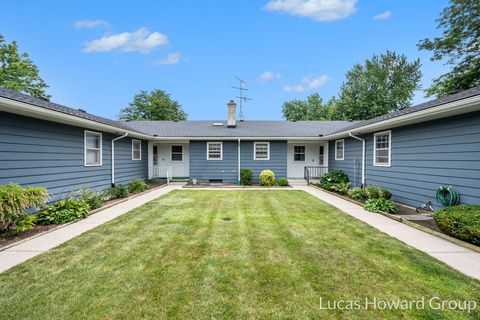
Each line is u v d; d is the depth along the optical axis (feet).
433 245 12.58
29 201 13.57
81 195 21.15
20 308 7.32
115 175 30.48
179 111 113.91
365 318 6.99
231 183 40.98
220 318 6.94
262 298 7.89
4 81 57.47
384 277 9.28
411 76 94.07
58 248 12.01
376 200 21.13
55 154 20.25
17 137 16.72
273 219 17.79
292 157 46.98
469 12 40.63
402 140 22.85
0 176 15.52
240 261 10.59
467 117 16.24
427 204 19.56
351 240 13.33
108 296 7.95
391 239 13.44
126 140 33.78
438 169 18.65
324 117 106.42
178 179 45.85
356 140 32.22
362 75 92.48
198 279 9.04
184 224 16.37
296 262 10.53
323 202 24.54
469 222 12.20
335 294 8.15
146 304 7.55
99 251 11.65
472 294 8.16
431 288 8.52
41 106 16.15
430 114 17.16
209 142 41.04
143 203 23.88
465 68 43.55
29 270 9.69
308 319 6.93
